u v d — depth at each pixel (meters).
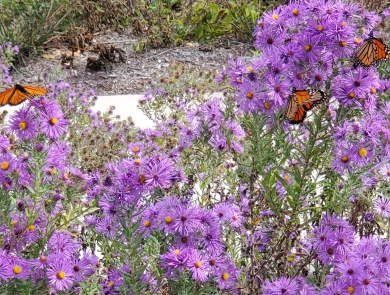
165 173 1.87
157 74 4.32
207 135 2.15
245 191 2.17
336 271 1.92
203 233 1.88
